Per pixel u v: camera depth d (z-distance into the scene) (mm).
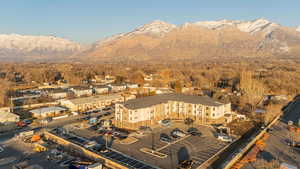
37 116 84750
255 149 56625
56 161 50406
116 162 48312
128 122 70875
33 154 54031
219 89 143875
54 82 168500
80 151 55625
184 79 177250
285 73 167375
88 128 71938
